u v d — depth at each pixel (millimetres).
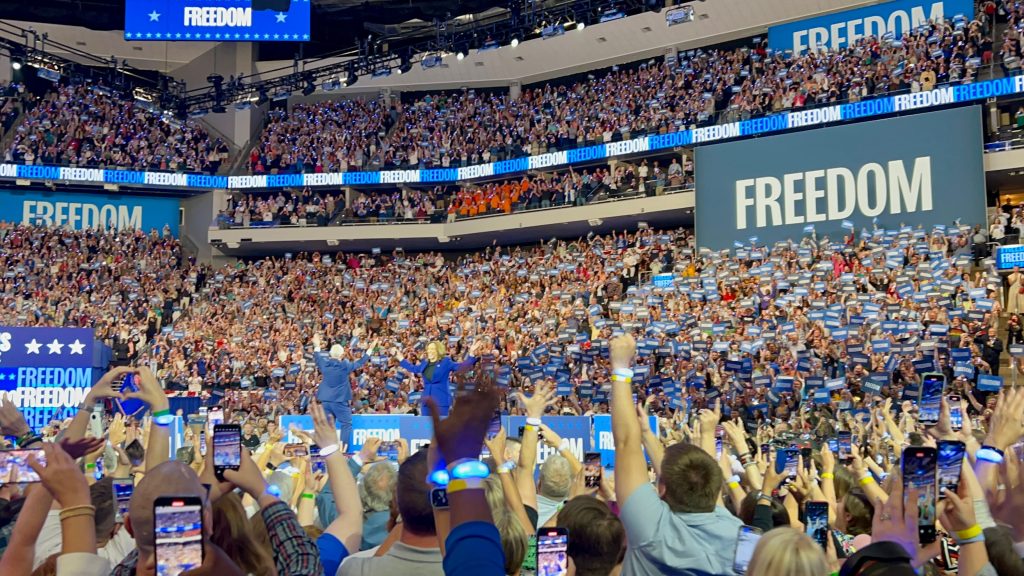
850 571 2904
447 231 44031
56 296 39688
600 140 40625
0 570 2879
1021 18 34312
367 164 45281
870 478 5801
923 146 33375
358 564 3666
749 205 36469
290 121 48125
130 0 39531
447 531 2641
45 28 47562
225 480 3764
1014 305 28281
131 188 47406
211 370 34156
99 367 30422
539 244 45406
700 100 38875
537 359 27172
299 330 37125
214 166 47188
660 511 4066
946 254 29922
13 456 3830
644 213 38969
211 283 43281
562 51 45000
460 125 45500
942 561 5465
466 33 37750
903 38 35625
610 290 34469
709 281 31266
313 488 6406
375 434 20812
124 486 5203
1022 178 33562
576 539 3951
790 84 36969
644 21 41812
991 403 16203
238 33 39500
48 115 45938
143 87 49250
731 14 40562
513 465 6121
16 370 28312
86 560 2859
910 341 22969
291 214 45688
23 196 46000
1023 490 4078
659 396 23000
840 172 34812
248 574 3391
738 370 24297
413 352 31859
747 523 5219
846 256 32031
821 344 25344
